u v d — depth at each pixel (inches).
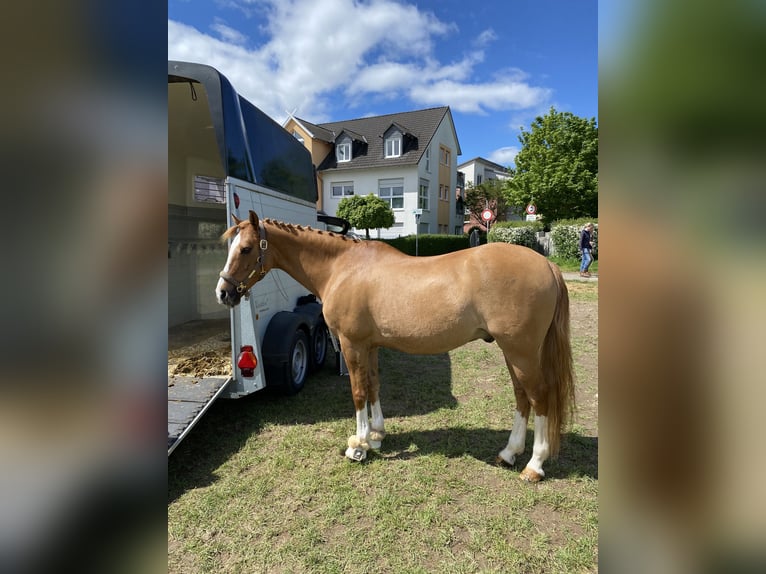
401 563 80.2
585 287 423.5
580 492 101.6
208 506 98.0
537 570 77.9
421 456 119.8
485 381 186.9
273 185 169.6
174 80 131.2
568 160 846.5
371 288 112.4
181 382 132.9
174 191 215.8
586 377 186.1
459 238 986.7
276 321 157.2
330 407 157.6
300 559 81.7
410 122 1091.9
